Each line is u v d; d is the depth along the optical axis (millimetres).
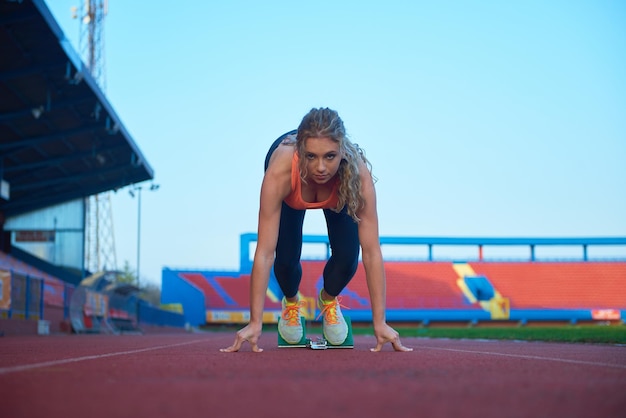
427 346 7508
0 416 1551
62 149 26641
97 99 21703
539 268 51438
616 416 1514
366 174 3951
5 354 4609
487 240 50906
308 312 46219
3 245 33250
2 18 15328
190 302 48469
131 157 28969
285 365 2969
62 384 2195
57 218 34375
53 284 23609
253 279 4055
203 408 1626
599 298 49969
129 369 2785
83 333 23766
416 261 51469
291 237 4715
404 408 1603
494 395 1837
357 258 4770
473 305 49094
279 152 3936
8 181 29203
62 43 17453
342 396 1822
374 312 4203
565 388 2016
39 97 21078
